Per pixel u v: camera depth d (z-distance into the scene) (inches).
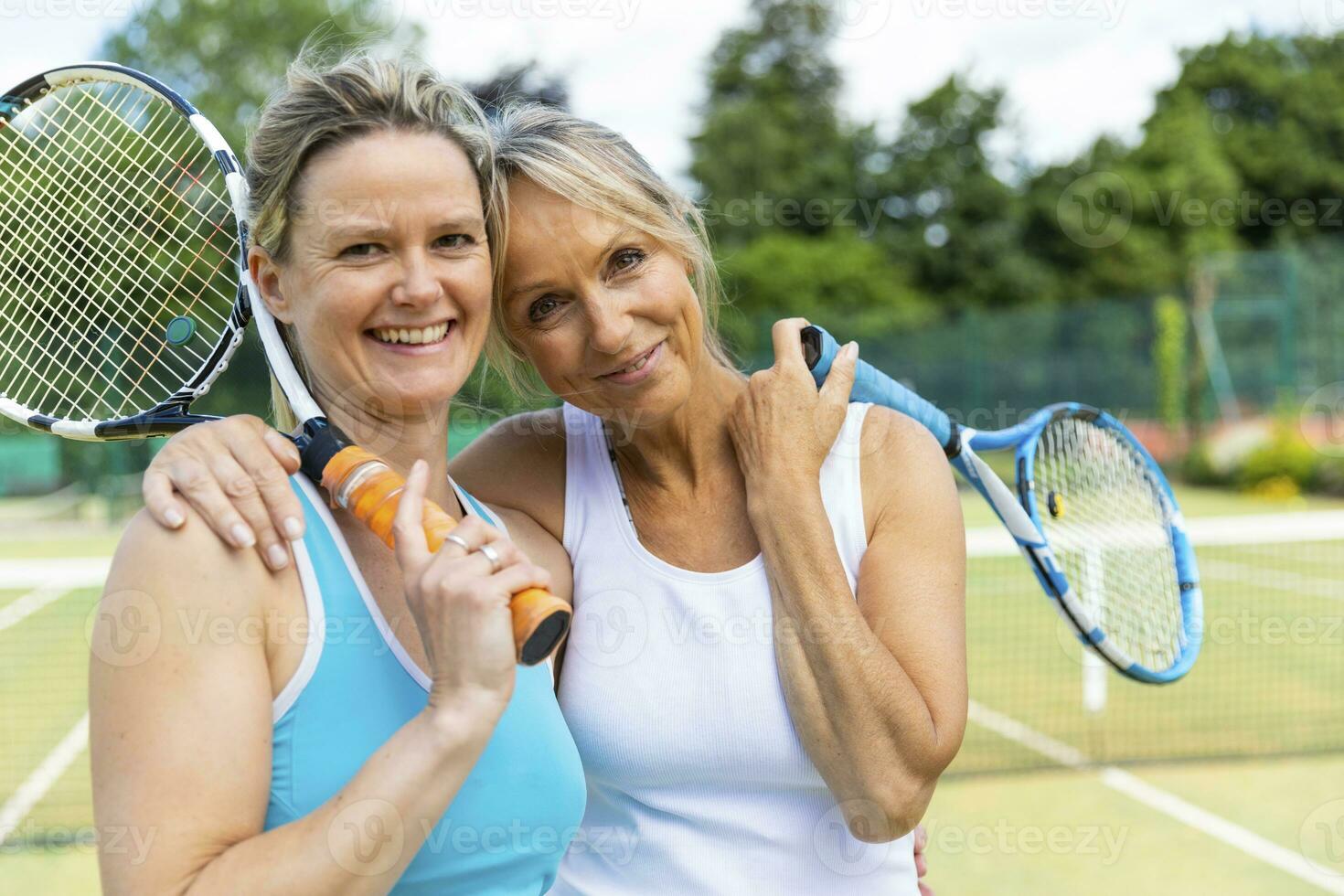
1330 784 158.7
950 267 822.5
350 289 44.2
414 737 39.2
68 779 163.8
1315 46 880.3
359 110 44.0
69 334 62.2
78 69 62.6
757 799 55.0
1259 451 520.7
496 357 58.7
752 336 520.1
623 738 54.0
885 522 56.6
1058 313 558.6
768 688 53.6
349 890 37.9
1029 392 557.6
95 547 406.0
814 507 53.1
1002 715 195.2
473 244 46.3
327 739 42.3
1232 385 556.4
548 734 46.9
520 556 41.1
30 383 70.3
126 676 38.9
